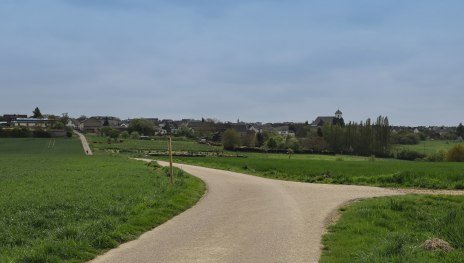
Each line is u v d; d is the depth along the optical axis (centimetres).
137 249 1212
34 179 3106
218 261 1088
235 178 3653
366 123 11925
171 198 2066
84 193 2227
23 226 1388
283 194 2427
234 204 2061
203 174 4106
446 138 18762
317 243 1262
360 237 1264
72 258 1091
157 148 12406
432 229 1385
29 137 15912
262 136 13950
